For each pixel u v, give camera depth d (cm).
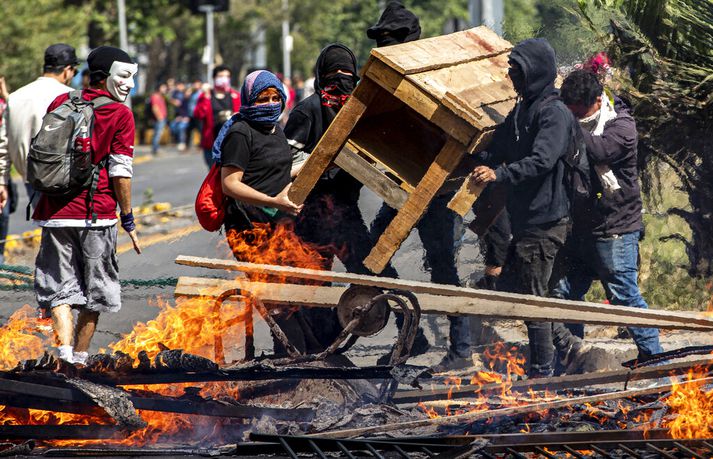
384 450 851
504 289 1060
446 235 1106
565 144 992
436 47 1066
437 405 977
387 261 995
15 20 4231
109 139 1015
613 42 1155
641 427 887
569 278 1122
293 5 7681
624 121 1057
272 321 966
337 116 995
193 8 4094
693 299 1165
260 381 972
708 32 1143
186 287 980
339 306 954
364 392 984
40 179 992
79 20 4894
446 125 953
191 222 2347
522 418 916
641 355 1052
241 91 1037
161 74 9038
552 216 1024
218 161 1048
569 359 1116
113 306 1041
